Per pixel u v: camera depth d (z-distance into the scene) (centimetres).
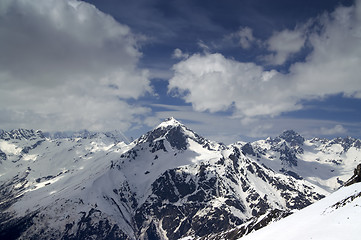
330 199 9344
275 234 8762
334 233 6222
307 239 6600
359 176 10419
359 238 5588
